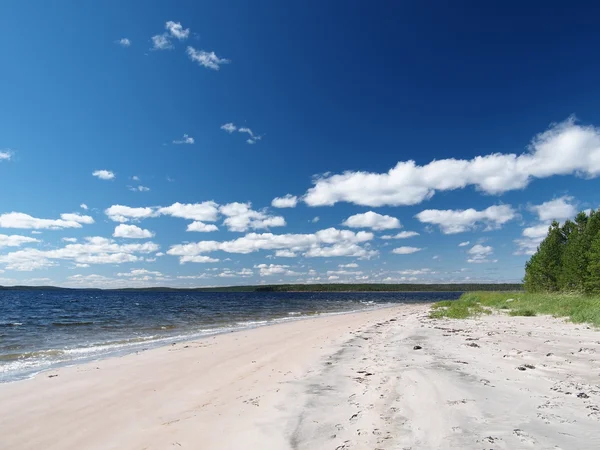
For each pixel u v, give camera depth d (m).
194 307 52.09
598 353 9.54
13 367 10.57
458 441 4.49
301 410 6.14
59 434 5.59
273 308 50.38
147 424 5.90
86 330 21.20
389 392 6.83
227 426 5.62
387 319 26.69
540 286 40.91
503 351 10.27
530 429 4.74
